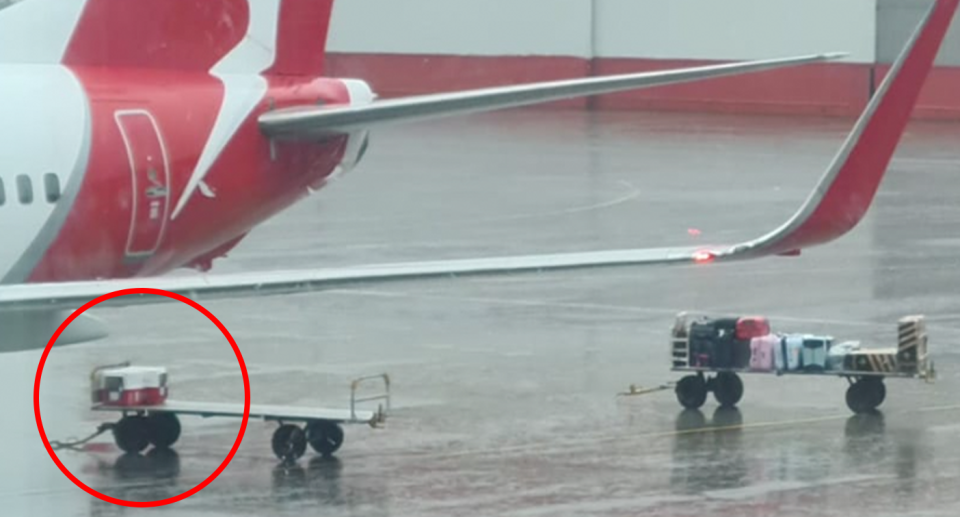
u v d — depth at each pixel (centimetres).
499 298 9762
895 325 8938
